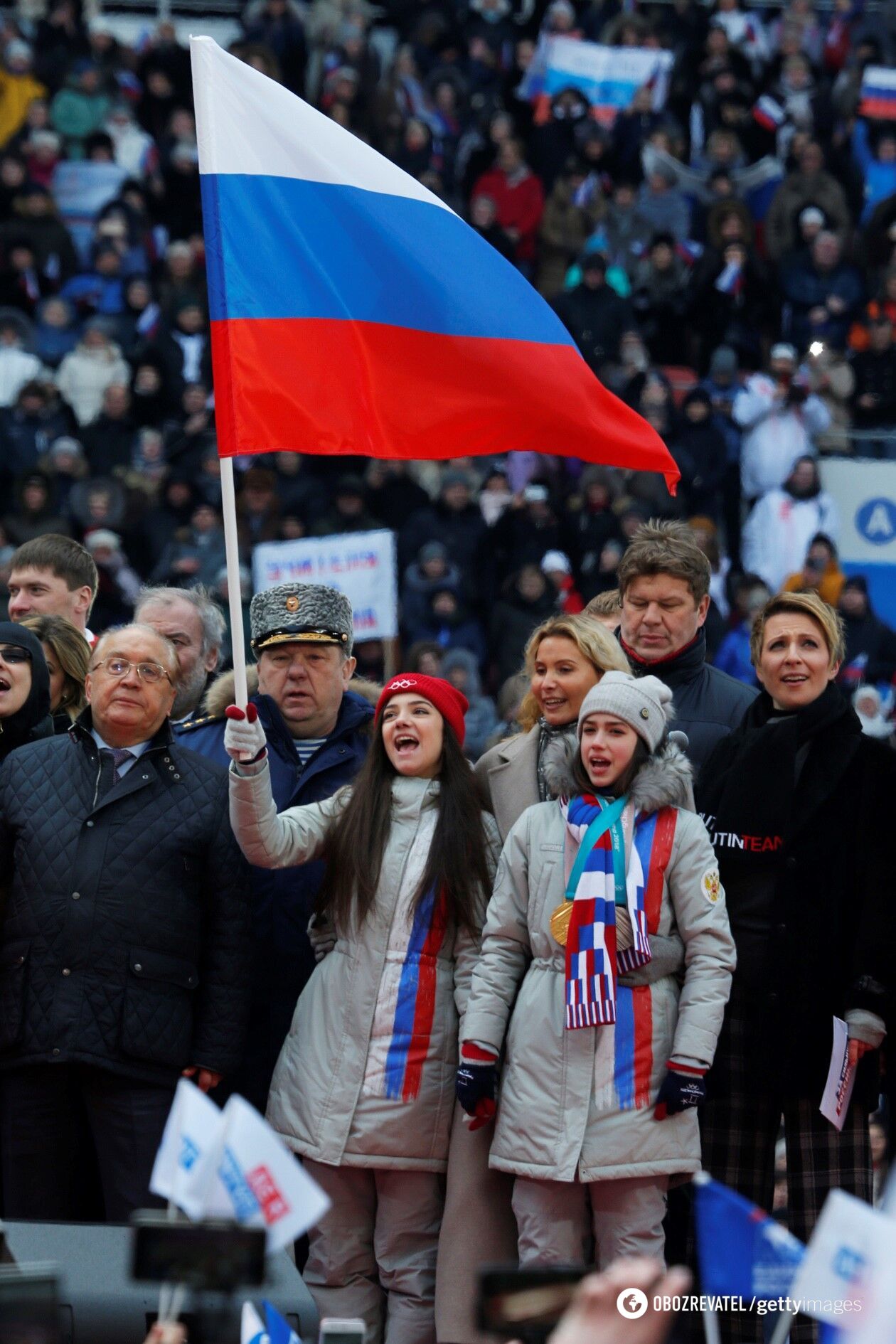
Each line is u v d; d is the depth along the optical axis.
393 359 15.27
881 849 15.45
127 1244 12.22
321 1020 15.05
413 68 53.06
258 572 32.75
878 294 50.16
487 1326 8.30
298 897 16.16
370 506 42.81
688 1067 13.82
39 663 16.58
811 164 51.22
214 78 15.16
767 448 45.91
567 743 15.02
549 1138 13.96
